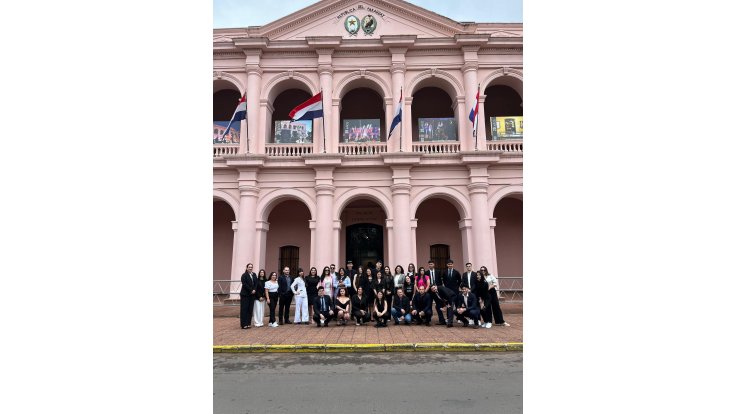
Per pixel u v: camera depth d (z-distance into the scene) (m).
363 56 20.33
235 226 18.77
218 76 20.16
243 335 11.45
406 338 10.73
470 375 7.49
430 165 19.19
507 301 18.14
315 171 19.19
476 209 18.75
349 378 7.33
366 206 22.09
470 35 19.81
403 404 5.89
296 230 21.95
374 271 14.67
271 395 6.35
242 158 18.78
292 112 17.98
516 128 20.14
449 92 20.98
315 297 14.30
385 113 20.38
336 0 20.45
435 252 21.95
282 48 20.11
